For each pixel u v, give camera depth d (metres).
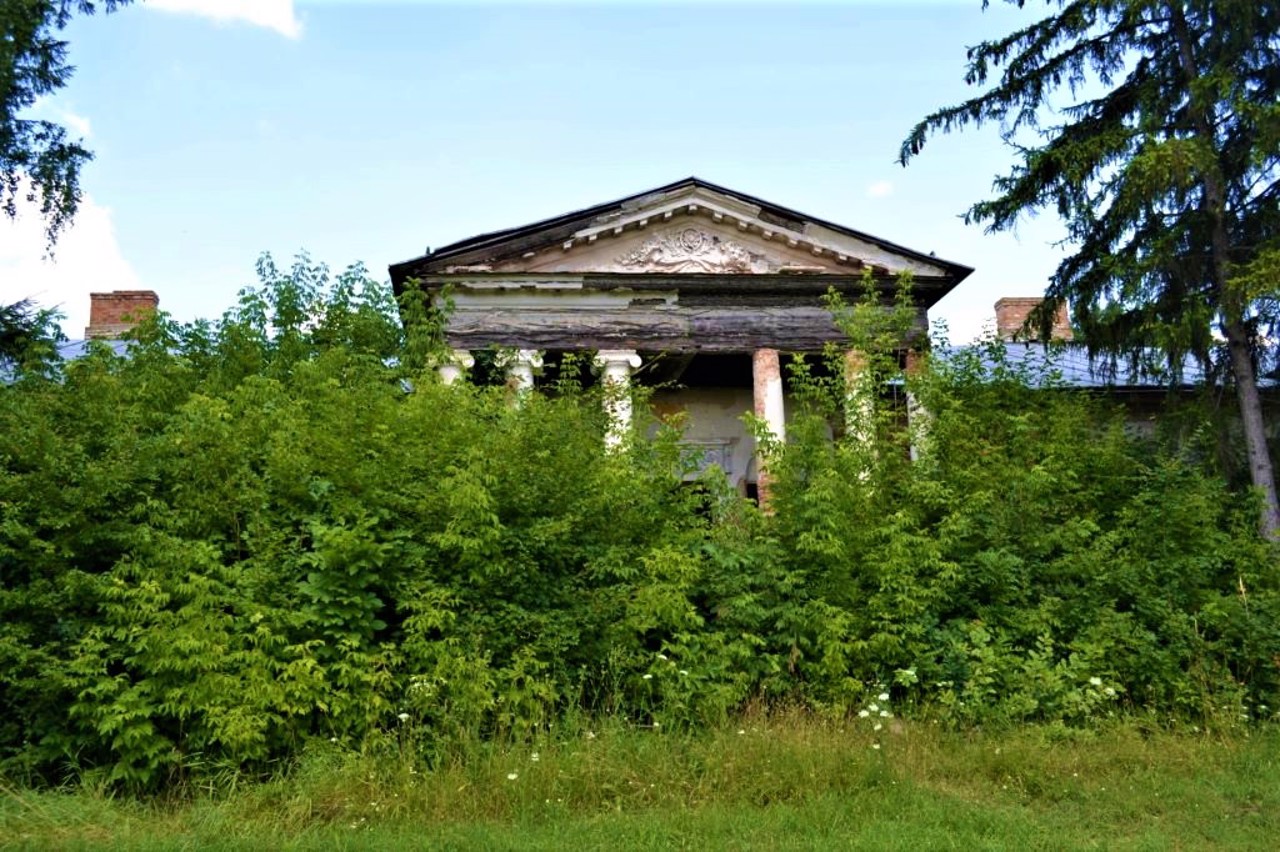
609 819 7.14
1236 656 10.75
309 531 8.81
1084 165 15.37
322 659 8.45
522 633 9.05
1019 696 9.74
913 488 11.64
